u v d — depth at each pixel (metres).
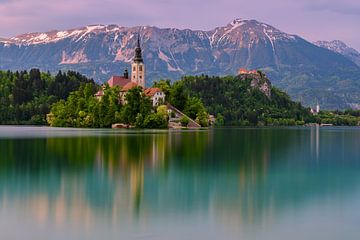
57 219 61.62
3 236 55.09
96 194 76.88
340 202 73.00
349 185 88.50
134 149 153.88
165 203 70.88
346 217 63.81
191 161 123.00
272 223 60.75
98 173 99.19
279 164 121.00
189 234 55.97
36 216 63.03
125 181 89.56
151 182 88.94
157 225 59.31
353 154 152.75
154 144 176.88
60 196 75.12
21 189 80.75
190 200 73.12
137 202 71.25
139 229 57.66
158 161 121.88
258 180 93.81
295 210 67.56
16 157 126.56
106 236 55.12
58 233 56.12
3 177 92.88
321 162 127.88
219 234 56.12
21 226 58.69
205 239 54.34
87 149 151.38
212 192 80.00
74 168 106.38
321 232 57.12
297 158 137.62
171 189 82.12
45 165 111.19
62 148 153.62
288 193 80.06
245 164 119.00
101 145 168.00
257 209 67.81
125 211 65.81
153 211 66.00
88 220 61.28
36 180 89.62
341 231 57.56
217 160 126.56
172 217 62.84
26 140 190.75
